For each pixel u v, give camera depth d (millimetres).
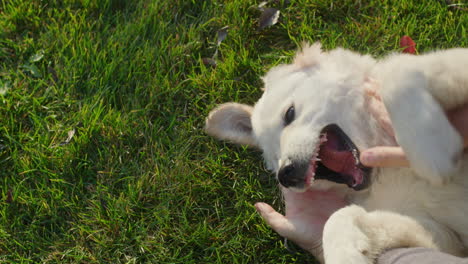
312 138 967
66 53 1219
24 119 1164
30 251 1059
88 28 1246
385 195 952
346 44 1194
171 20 1263
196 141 1149
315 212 1021
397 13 1218
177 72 1214
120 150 1134
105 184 1111
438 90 864
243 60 1197
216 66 1209
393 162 892
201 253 1057
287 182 973
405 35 1188
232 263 1044
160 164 1122
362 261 845
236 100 1172
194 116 1176
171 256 1053
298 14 1247
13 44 1222
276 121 1020
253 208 1081
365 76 986
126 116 1157
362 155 911
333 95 976
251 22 1237
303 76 1015
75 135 1133
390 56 997
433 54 920
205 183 1104
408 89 857
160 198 1093
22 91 1184
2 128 1136
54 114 1168
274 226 1026
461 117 885
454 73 868
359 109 968
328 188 1016
